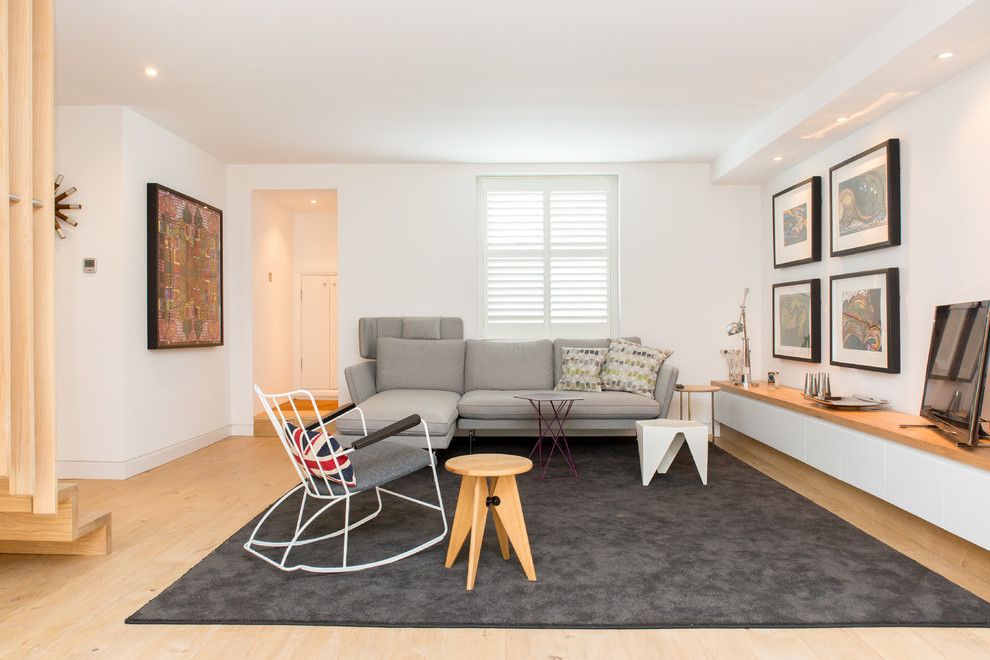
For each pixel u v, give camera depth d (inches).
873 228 150.8
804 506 138.6
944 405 111.3
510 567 103.4
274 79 149.3
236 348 229.3
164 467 179.0
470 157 218.5
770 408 173.2
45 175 95.4
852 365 160.9
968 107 121.9
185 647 78.5
